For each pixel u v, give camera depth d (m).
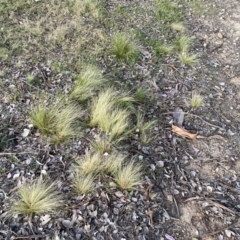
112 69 2.15
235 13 3.02
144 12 2.74
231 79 2.30
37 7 2.52
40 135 1.66
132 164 1.55
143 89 2.03
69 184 1.48
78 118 1.75
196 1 3.08
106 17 2.58
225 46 2.62
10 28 2.29
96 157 1.54
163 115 1.92
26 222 1.34
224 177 1.66
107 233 1.36
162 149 1.73
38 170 1.52
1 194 1.42
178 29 2.65
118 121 1.71
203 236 1.42
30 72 2.01
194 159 1.72
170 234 1.41
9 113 1.75
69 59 2.14
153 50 2.38
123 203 1.46
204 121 1.94
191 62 2.34
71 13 2.54
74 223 1.36
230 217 1.50
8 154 1.57
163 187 1.57
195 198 1.55
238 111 2.05
